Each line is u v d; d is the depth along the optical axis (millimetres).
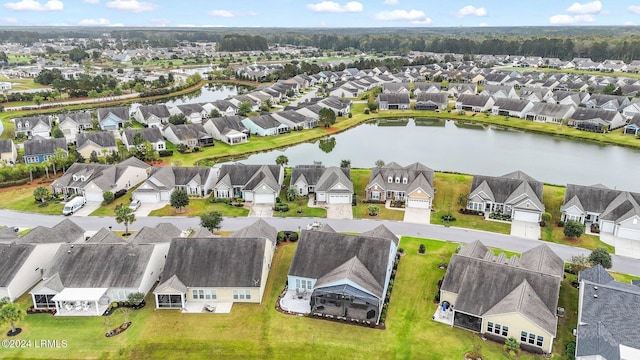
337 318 52844
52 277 55844
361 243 59094
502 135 148375
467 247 62438
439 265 64562
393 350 47969
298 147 134125
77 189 91812
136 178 98250
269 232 68250
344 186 87000
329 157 122188
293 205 86812
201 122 156125
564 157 122062
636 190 97438
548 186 91000
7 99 192000
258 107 187375
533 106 166375
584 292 50688
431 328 51438
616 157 122250
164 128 137625
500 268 53281
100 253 58625
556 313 50406
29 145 112062
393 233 71500
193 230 74750
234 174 92938
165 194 89438
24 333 50625
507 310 48094
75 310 54562
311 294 55719
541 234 75125
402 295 57812
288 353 47719
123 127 150625
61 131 134500
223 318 53375
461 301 51406
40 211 84000
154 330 51188
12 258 59094
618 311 47688
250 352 47875
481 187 83938
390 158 120688
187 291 56250
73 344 48906
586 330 46500
